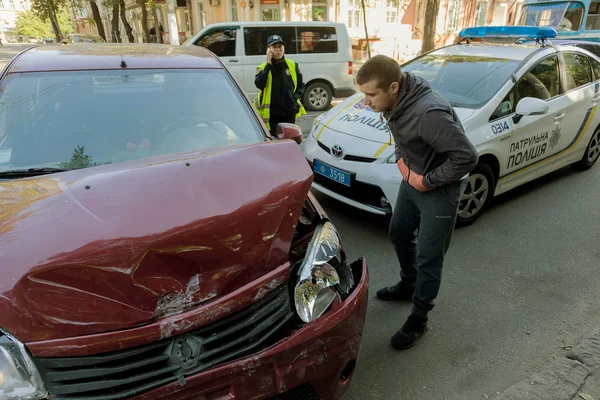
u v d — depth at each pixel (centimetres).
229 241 143
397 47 1809
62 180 164
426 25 1027
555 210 431
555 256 350
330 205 436
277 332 154
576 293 303
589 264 338
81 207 141
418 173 219
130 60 259
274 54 468
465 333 265
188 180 154
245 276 147
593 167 555
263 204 154
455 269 331
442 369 237
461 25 2130
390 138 355
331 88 959
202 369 136
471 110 371
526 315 280
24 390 120
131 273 129
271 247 153
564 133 450
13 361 119
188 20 2430
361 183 356
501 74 400
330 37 928
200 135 235
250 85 894
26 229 133
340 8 1802
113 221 136
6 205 148
